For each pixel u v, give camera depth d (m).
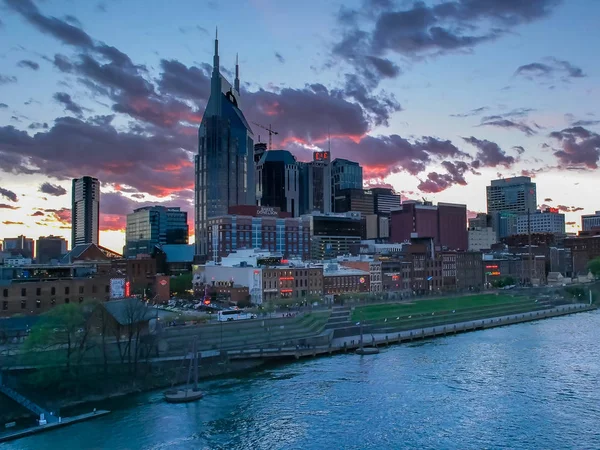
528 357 137.12
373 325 175.75
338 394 104.56
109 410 95.62
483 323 192.88
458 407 96.62
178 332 136.62
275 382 113.75
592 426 87.31
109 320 119.38
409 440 81.81
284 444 80.31
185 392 103.19
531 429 86.19
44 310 145.12
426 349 150.12
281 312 179.62
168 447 79.12
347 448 79.00
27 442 81.00
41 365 101.88
